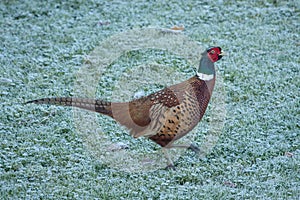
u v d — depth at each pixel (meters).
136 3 34.97
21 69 28.17
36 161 20.80
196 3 34.94
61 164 20.70
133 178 19.89
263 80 27.06
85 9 34.41
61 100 19.88
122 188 19.22
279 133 22.72
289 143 22.08
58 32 31.98
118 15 33.75
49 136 22.41
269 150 21.50
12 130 22.88
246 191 19.05
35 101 19.73
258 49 30.14
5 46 30.38
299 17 33.38
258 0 35.00
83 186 19.34
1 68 28.14
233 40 31.03
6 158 20.89
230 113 24.30
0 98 25.34
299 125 23.17
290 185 19.38
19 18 33.41
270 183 19.47
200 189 19.06
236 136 22.55
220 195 18.72
